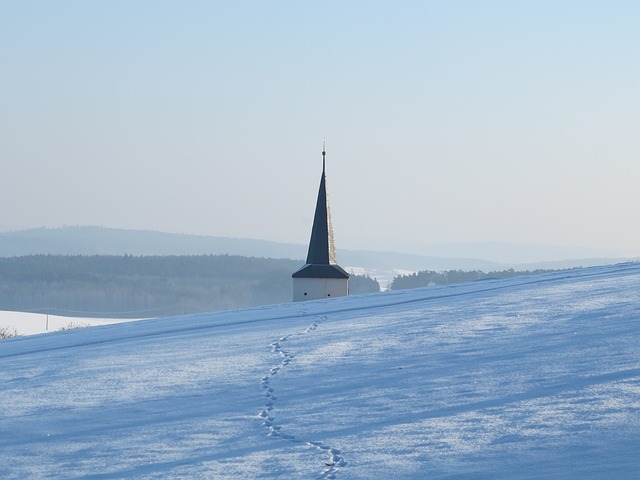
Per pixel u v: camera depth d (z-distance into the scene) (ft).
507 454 44.06
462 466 42.83
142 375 80.23
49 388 76.95
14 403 70.03
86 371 86.53
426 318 106.32
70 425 60.44
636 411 49.57
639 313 88.38
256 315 144.15
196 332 121.80
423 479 41.37
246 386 69.56
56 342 130.93
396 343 86.22
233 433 54.24
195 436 54.19
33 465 50.26
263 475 44.37
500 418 51.21
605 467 40.34
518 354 71.67
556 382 59.21
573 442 44.86
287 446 49.83
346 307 140.87
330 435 51.42
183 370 81.25
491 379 62.64
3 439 57.31
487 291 140.67
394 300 146.00
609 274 147.74
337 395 62.59
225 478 44.32
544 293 121.90
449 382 63.10
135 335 128.36
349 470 43.86
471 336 85.56
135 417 61.41
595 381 58.03
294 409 59.31
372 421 53.88
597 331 79.25
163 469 47.01
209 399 65.62
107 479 46.16
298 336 100.89
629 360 63.93
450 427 50.44
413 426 51.55
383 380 66.59
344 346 87.71
